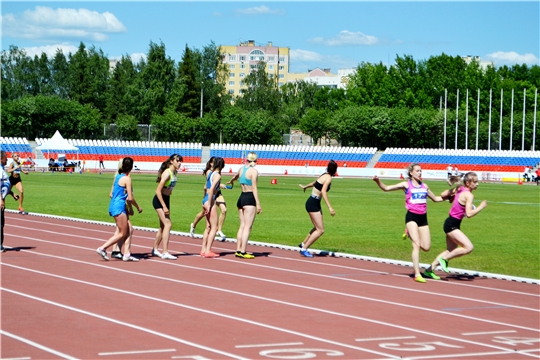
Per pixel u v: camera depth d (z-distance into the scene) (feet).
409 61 435.12
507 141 357.82
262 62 440.86
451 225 49.83
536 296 43.60
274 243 70.64
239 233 57.47
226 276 47.93
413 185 48.70
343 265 55.01
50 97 346.54
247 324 33.68
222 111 386.73
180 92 387.55
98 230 76.69
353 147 334.03
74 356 27.66
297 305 38.52
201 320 34.27
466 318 36.58
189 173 286.66
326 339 31.24
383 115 352.69
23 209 102.83
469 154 314.14
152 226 85.40
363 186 209.15
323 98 470.39
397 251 66.18
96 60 417.28
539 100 392.27
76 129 341.82
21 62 426.10
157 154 311.47
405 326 34.22
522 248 71.20
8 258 54.08
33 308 36.22
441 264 49.44
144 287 42.86
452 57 426.51
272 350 29.12
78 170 281.54
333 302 39.70
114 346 29.22
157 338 30.63
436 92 413.18
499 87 397.39
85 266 50.80
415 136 358.02
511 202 149.07
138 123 384.06
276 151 318.86
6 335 30.68
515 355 29.66
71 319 33.88
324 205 128.88
